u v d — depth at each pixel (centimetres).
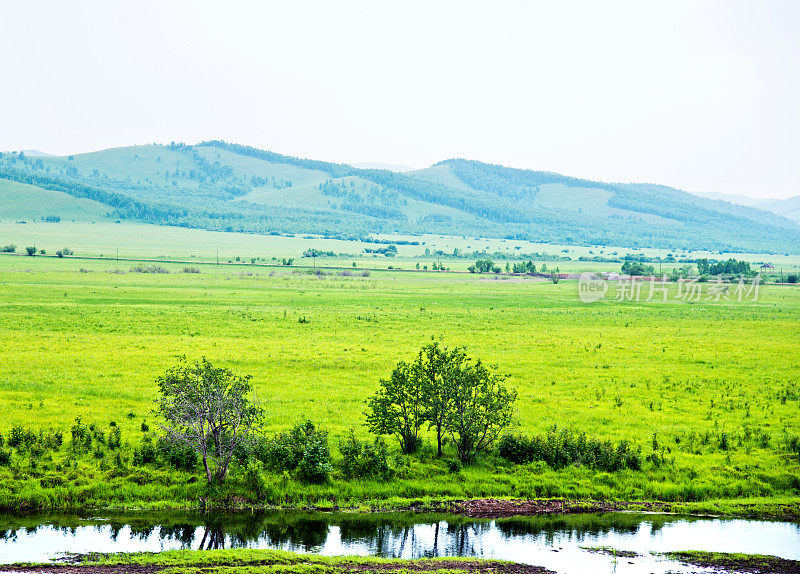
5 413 6012
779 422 6562
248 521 4422
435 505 4747
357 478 5016
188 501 4612
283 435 5316
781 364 9206
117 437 5347
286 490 4775
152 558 3747
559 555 4025
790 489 5122
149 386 7169
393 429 5581
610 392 7556
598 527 4469
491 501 4828
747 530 4447
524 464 5406
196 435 4922
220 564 3703
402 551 4062
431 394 5444
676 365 9069
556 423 6341
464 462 5359
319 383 7550
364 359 8844
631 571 3819
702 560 3972
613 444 5822
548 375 8288
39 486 4603
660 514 4697
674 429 6288
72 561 3728
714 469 5350
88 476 4784
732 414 6825
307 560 3816
